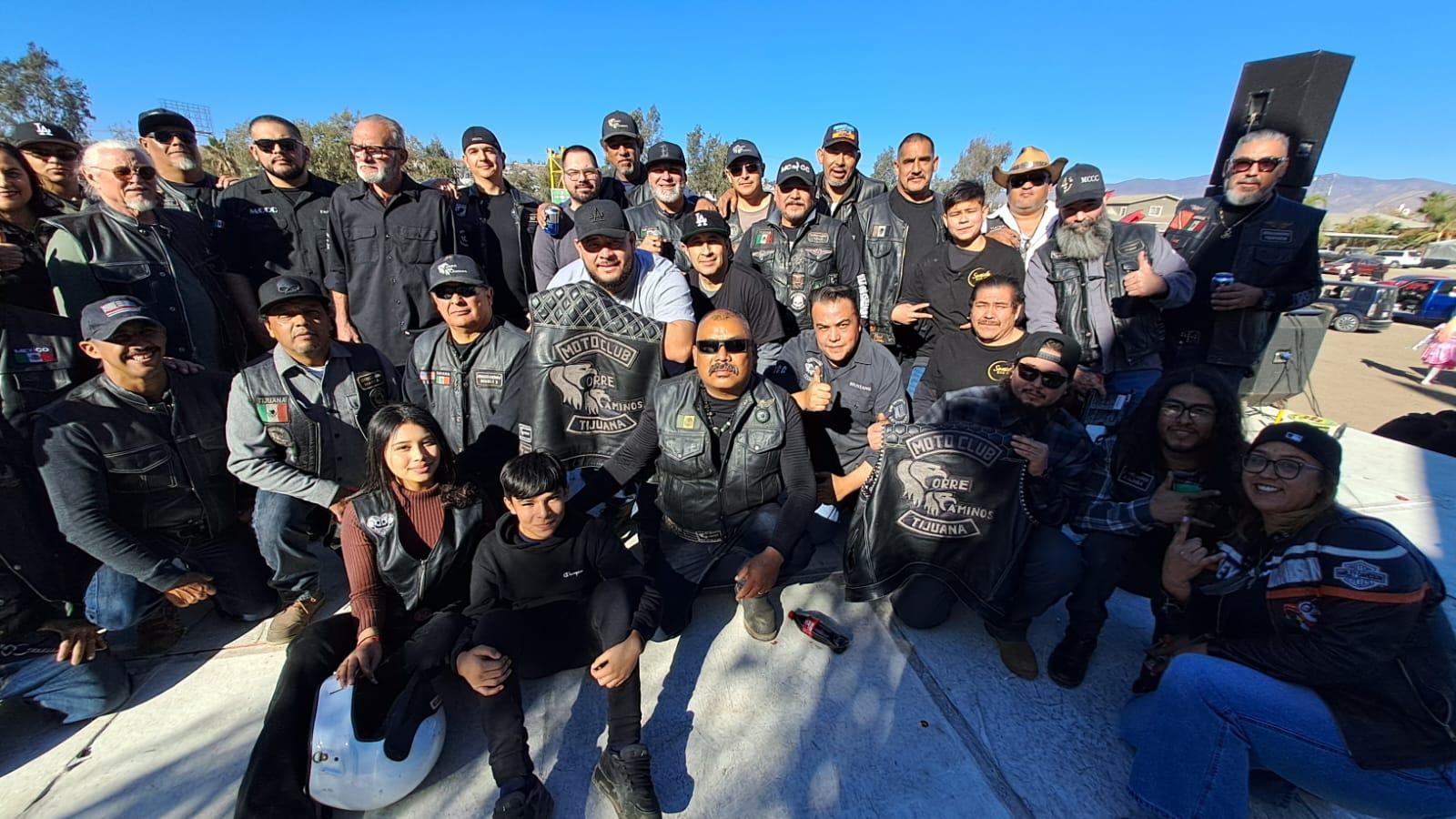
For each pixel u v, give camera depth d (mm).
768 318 3686
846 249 4023
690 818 1848
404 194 3713
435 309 3846
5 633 2092
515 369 2883
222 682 2389
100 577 2338
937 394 3197
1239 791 1658
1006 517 2355
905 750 2070
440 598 2299
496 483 2918
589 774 1983
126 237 2959
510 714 1870
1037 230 4215
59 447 2207
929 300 3785
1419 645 1511
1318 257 3371
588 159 4441
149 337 2305
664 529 2807
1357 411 9219
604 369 2811
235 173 7930
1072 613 2340
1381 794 1536
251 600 2709
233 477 2680
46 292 2928
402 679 2021
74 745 2096
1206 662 1723
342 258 3727
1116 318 3352
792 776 1976
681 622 2523
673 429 2535
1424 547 3359
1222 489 2068
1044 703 2264
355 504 2184
